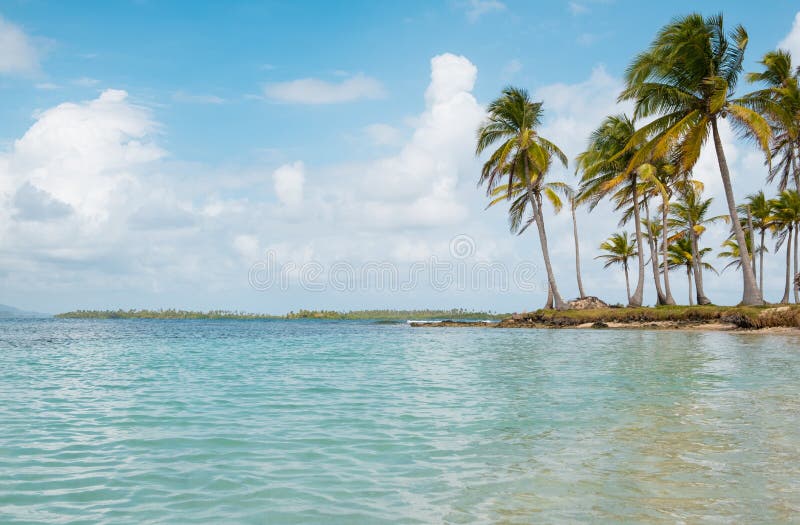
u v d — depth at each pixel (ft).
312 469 17.97
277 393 33.88
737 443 20.33
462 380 38.91
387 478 16.94
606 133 134.10
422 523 13.35
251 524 13.46
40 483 16.63
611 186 124.88
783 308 91.91
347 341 91.40
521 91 132.05
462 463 18.40
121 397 32.60
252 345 81.76
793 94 108.17
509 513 13.91
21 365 52.60
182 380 40.63
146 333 132.87
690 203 152.35
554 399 30.45
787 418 24.62
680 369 43.24
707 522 13.11
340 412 27.48
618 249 192.13
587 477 16.65
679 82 102.68
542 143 131.95
